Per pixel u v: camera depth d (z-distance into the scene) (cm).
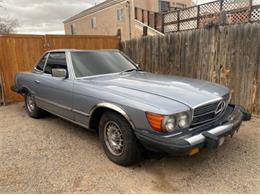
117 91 314
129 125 297
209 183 279
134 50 828
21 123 513
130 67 455
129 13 1784
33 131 461
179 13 1121
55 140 414
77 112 370
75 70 389
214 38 566
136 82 349
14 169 318
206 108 289
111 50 477
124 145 305
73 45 798
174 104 270
